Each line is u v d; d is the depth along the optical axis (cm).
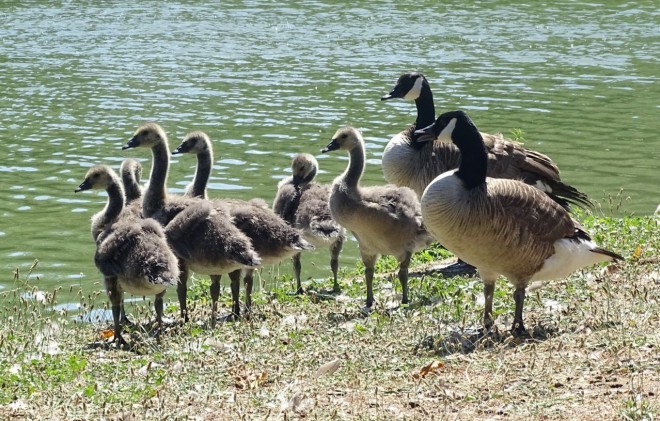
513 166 1499
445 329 1099
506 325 1117
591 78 3216
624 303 1127
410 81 1730
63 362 1047
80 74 3197
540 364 930
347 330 1126
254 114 2677
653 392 830
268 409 866
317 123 2588
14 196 1984
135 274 1145
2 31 4019
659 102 2884
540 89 3042
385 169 1597
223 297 1432
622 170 2197
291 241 1306
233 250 1218
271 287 1505
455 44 3825
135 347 1123
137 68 3303
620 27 4244
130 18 4400
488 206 1046
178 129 2502
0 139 2411
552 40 3928
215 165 2180
